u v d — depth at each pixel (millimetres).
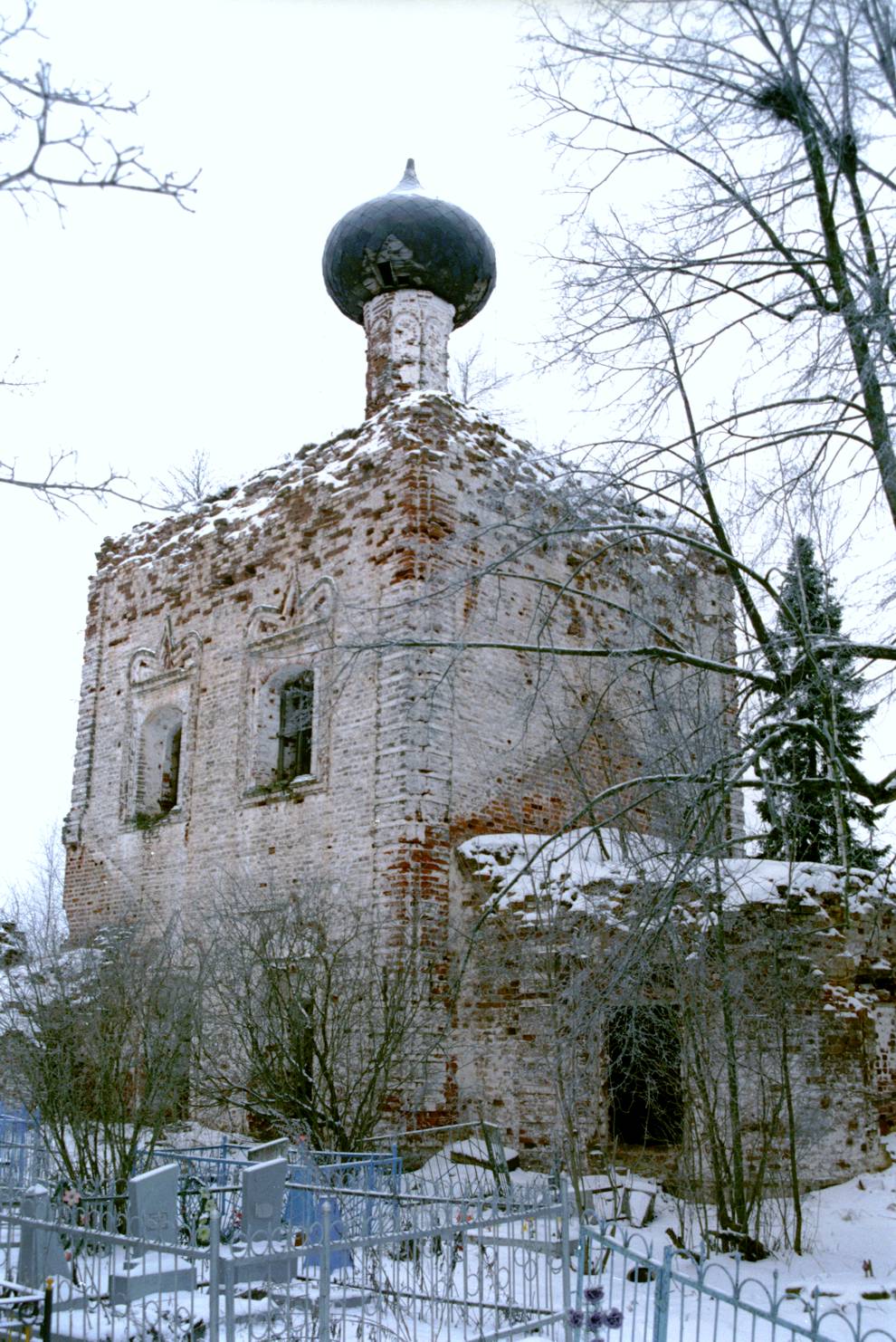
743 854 14492
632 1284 10297
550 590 18328
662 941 11461
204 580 20578
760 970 12695
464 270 21859
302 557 18750
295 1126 13422
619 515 11141
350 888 16297
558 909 13562
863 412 9445
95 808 21547
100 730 22031
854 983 14523
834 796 9586
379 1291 8523
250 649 19281
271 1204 9102
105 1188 12094
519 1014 14562
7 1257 9008
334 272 22297
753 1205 11664
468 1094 14844
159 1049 13406
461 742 16625
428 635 16484
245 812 18438
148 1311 8641
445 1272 9461
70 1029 13516
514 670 17578
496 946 14805
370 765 16594
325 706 17641
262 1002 14156
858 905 14359
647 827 16047
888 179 9023
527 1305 8742
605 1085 13844
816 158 9109
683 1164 12352
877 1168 13469
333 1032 13992
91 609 23000
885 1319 9258
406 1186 12125
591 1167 13336
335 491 18391
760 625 10812
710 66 8953
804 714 10773
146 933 19031
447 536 17078
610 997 10516
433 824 15969
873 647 9922
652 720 14688
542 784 17500
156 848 19984
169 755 21438
